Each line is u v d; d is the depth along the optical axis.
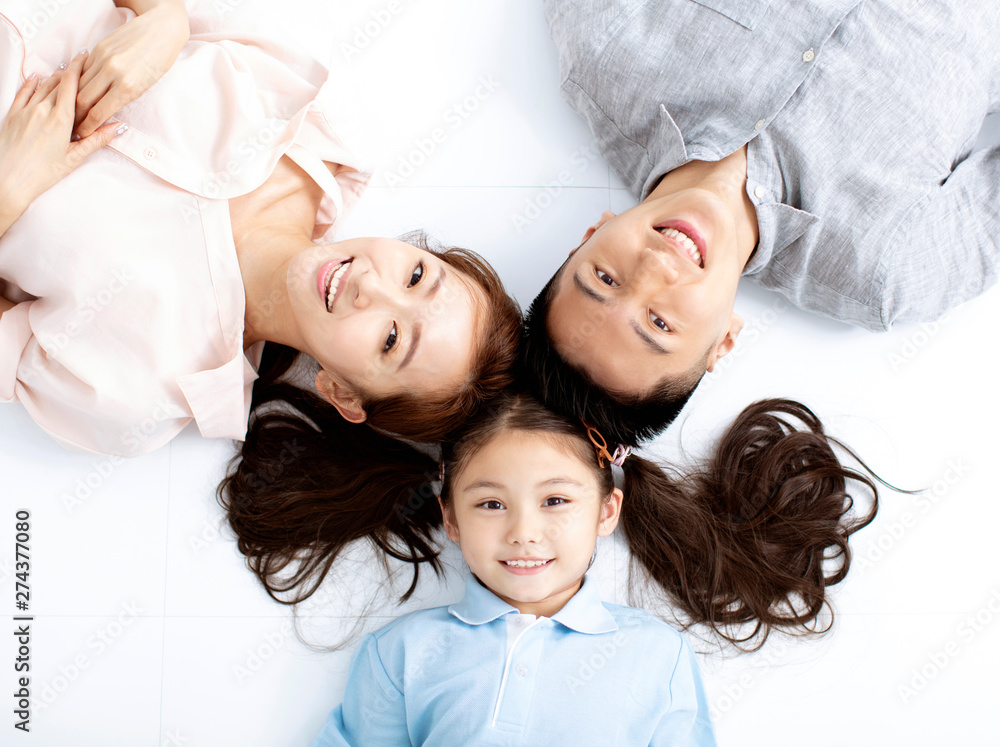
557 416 1.15
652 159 1.31
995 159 1.30
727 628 1.30
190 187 1.13
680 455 1.35
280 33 1.27
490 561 1.12
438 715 1.11
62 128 1.07
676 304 1.08
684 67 1.24
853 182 1.22
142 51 1.09
